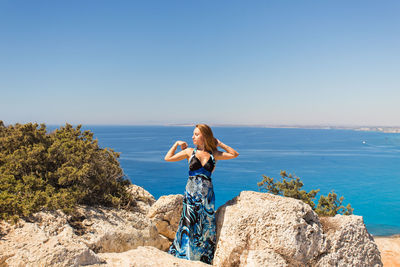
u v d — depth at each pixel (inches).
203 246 196.1
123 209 259.4
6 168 242.7
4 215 173.9
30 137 289.9
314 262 168.1
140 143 7682.1
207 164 200.7
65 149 281.9
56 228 186.4
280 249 166.6
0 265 132.4
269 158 4525.1
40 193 204.7
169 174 2864.2
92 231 199.2
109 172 289.6
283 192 718.5
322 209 671.1
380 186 2399.1
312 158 4574.3
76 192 230.7
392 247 649.6
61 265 129.6
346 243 175.8
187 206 198.5
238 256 173.5
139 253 159.3
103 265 140.2
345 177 2842.0
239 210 191.3
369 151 6092.5
